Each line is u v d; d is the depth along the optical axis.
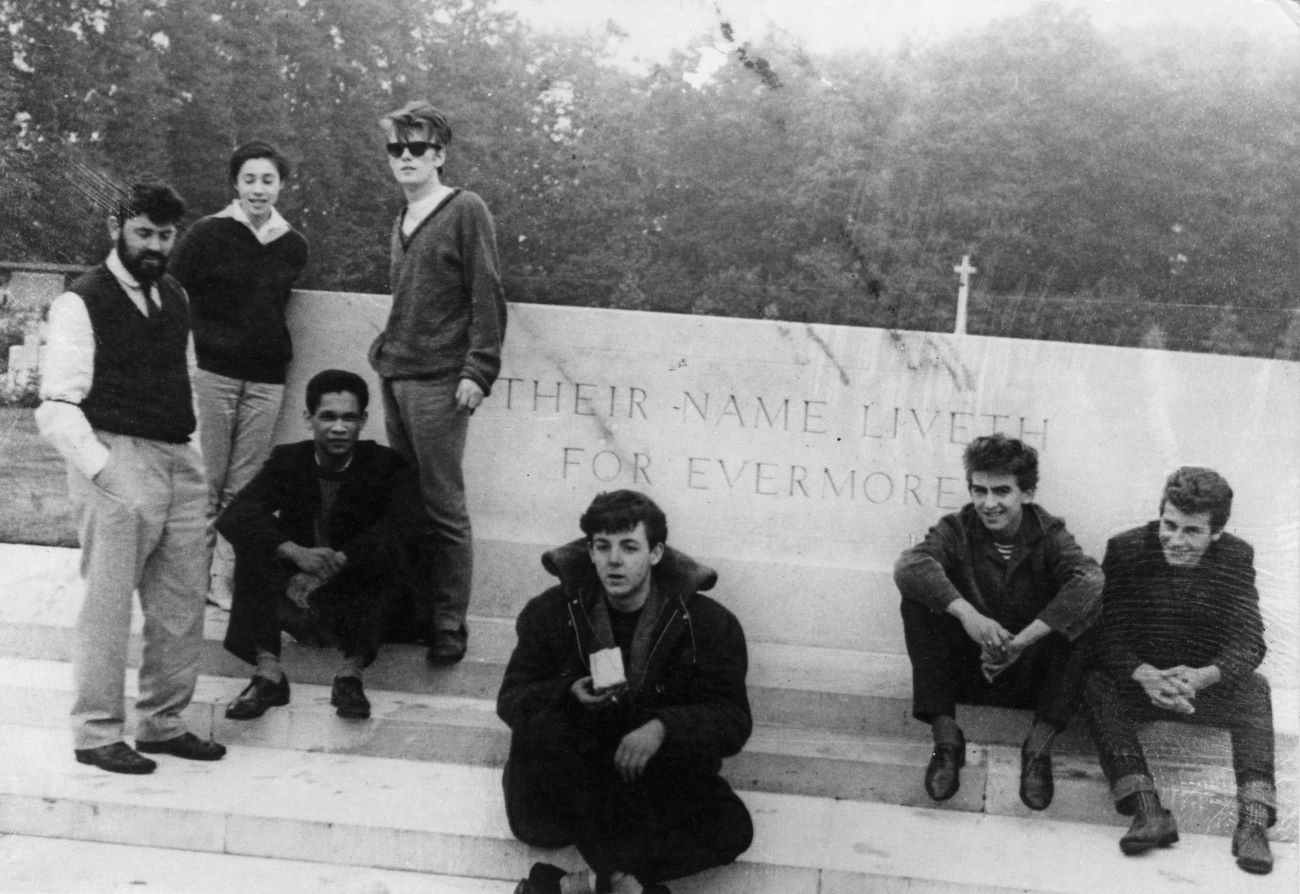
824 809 3.97
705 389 4.64
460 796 3.98
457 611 4.47
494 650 4.45
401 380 4.47
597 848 3.53
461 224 4.41
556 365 4.69
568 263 5.39
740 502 4.63
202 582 4.13
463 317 4.46
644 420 4.66
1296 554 4.41
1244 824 3.91
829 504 4.59
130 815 3.87
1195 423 4.46
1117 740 3.93
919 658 4.00
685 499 4.64
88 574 3.98
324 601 4.25
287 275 4.70
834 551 4.59
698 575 3.76
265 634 4.24
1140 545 4.18
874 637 4.54
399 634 4.49
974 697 4.14
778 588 4.57
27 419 5.02
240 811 3.85
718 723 3.57
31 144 5.16
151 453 4.00
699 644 3.72
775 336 4.61
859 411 4.58
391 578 4.29
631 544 3.72
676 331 4.65
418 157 4.47
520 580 4.66
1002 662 3.98
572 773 3.56
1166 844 3.83
